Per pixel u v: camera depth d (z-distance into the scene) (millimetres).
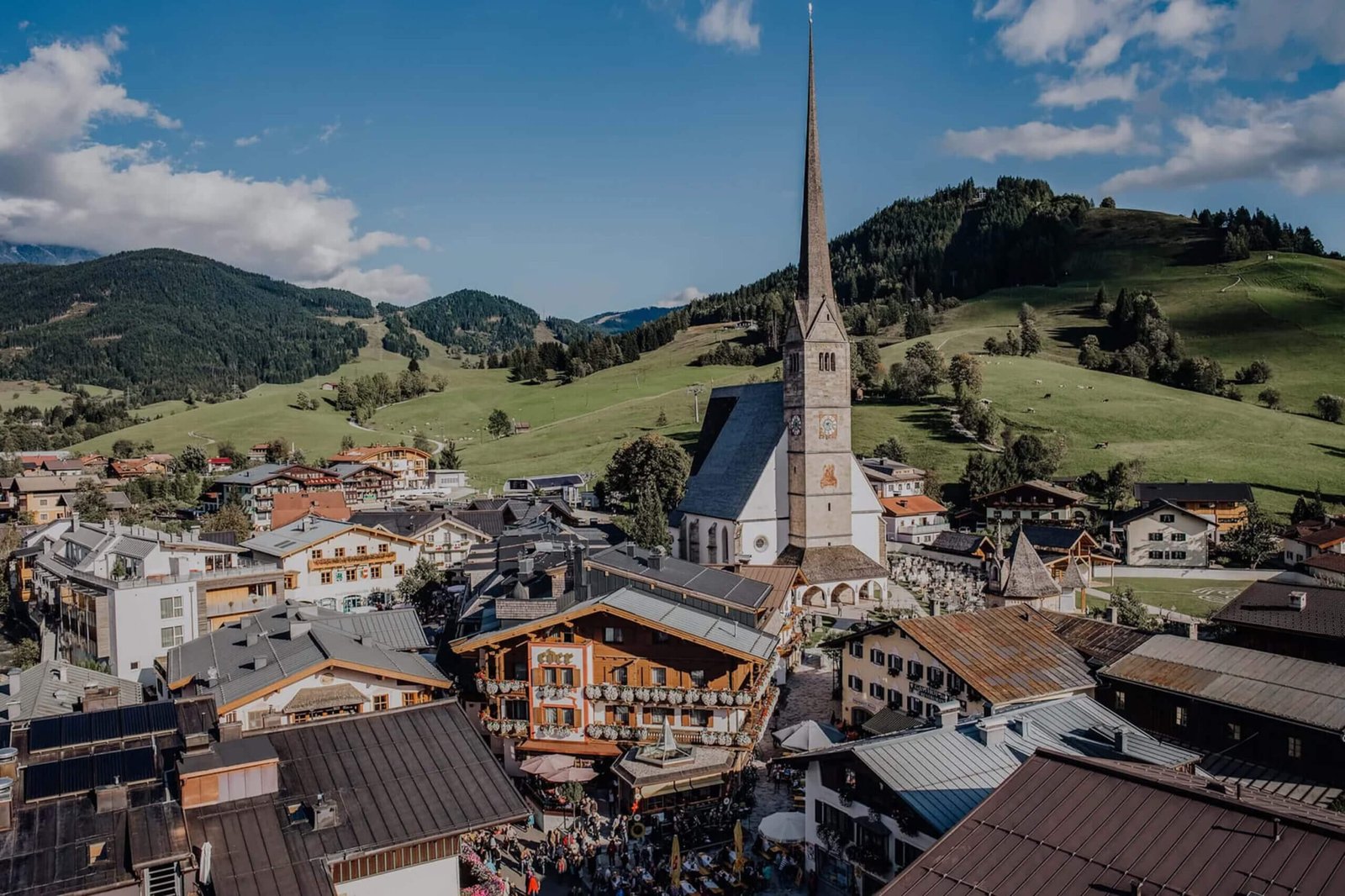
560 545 86125
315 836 34344
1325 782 47531
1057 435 188750
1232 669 54312
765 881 45281
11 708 53438
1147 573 133750
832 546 114125
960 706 54156
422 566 109188
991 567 82438
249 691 52531
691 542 128875
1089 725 45250
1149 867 26750
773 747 63469
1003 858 28875
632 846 48875
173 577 88250
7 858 30297
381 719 42219
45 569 102125
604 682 59562
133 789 34375
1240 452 185500
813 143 113938
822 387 113062
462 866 47062
